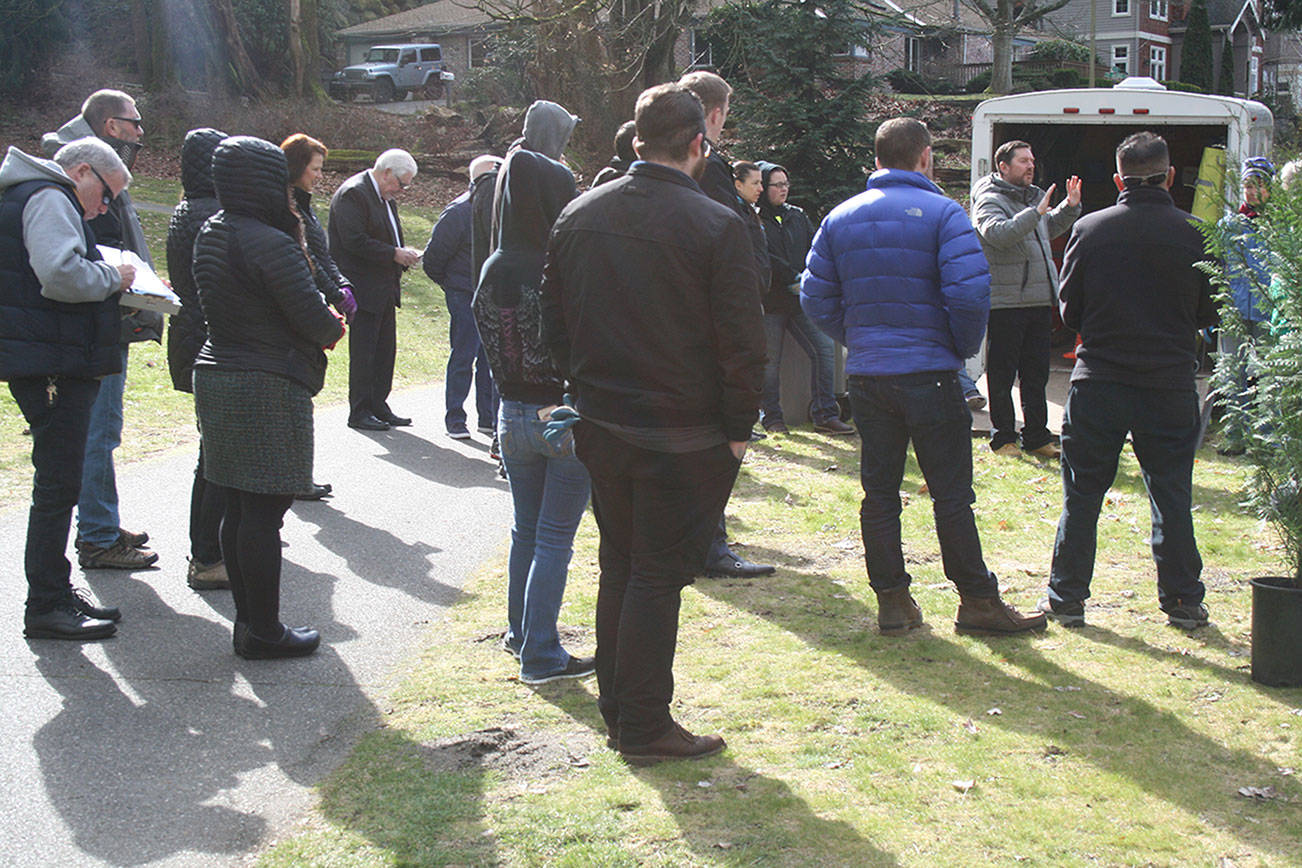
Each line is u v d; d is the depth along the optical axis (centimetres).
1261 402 418
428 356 1347
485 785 339
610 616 362
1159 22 5381
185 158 511
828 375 902
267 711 390
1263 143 991
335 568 552
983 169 1030
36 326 420
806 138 1700
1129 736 376
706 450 333
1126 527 641
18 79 3059
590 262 327
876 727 382
